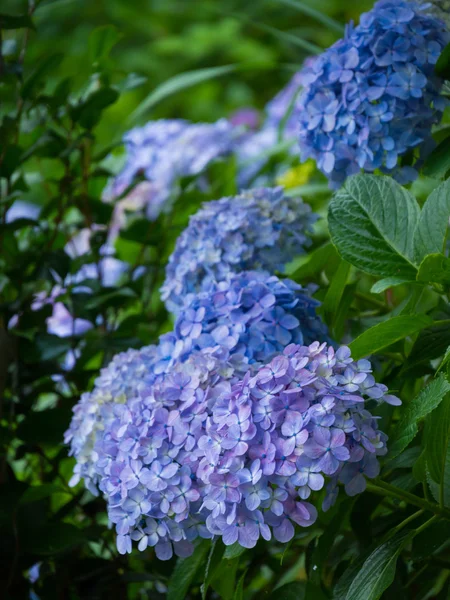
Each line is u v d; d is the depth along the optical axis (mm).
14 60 1525
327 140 1310
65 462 1572
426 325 1181
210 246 1337
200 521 1130
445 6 1343
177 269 1363
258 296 1225
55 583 1440
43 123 1557
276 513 1071
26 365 1517
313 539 1283
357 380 1109
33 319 1528
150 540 1130
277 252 1360
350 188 1248
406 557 1277
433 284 1215
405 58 1270
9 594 1402
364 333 1164
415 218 1221
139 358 1302
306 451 1063
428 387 1125
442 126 1410
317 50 1730
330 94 1308
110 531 1502
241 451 1076
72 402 1527
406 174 1297
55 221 1586
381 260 1225
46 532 1388
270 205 1373
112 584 1450
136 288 1597
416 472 1164
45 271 1527
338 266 1343
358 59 1283
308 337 1240
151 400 1169
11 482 1433
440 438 1138
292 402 1088
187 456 1132
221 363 1173
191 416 1140
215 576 1216
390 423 1271
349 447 1086
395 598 1236
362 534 1277
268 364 1126
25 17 1451
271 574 1608
